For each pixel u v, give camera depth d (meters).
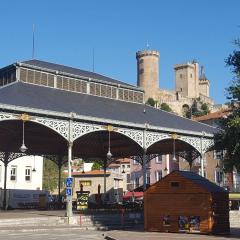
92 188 64.62
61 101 32.91
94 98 38.00
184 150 44.59
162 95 135.25
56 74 36.50
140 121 34.59
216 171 56.50
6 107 27.20
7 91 30.86
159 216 25.09
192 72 150.62
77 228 28.02
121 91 41.06
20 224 28.31
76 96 36.50
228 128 20.55
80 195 38.66
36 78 35.34
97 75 42.44
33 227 27.14
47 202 48.38
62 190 80.44
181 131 36.72
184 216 24.14
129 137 33.62
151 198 25.50
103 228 29.00
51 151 45.62
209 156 57.59
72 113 30.16
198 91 153.12
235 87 20.44
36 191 54.69
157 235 22.47
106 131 33.78
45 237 22.78
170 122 37.78
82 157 49.62
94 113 32.31
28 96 31.06
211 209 23.28
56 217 29.83
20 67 34.56
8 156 43.88
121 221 31.92
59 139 39.78
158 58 136.75
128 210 36.38
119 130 32.97
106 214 32.62
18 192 52.78
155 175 68.75
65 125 30.16
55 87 36.28
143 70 135.62
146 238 20.78
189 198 24.09
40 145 42.75
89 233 25.41
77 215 31.34
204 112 127.94
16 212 36.00
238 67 20.77
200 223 23.53
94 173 64.94
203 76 168.88
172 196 24.73
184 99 137.12
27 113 28.31
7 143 41.31
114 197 63.84
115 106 37.72
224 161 21.16
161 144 42.41
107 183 64.31
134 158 48.34
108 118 32.19
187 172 25.75
